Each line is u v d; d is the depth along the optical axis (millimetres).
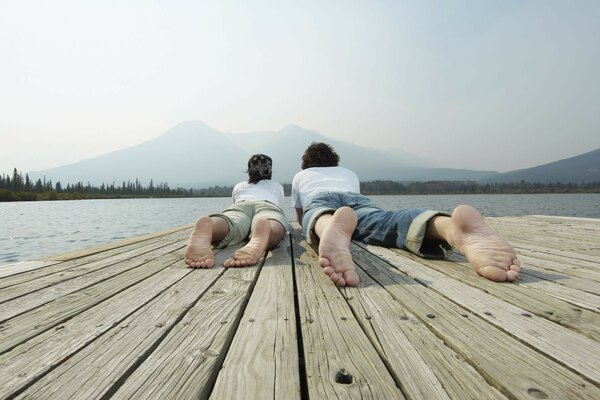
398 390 829
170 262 2533
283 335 1162
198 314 1385
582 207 32469
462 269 2115
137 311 1442
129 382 883
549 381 857
